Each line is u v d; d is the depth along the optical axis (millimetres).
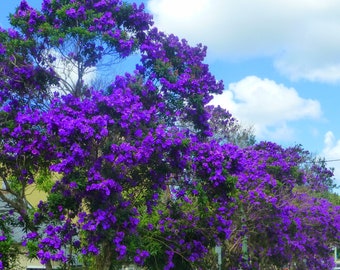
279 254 21828
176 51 13594
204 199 12625
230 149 12906
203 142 13008
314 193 25188
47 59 12320
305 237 22703
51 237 11164
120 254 10961
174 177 12758
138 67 12711
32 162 11930
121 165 11430
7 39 12273
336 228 23703
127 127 10984
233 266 19781
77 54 12234
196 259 14742
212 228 14570
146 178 12148
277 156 20859
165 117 12898
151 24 13227
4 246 12734
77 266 15641
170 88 12641
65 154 10711
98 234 10883
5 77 12117
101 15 12289
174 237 14367
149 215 14281
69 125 10430
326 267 25953
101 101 11031
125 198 12016
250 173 19031
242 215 18562
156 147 11312
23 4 12484
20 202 12328
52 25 12375
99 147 11156
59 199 11297
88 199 11219
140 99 12336
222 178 12320
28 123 11141
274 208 18719
